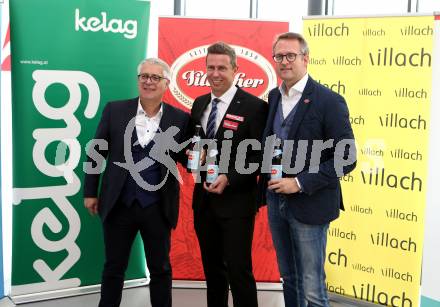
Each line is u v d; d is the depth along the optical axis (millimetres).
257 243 3902
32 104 3420
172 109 2971
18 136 3438
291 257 2824
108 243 2965
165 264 3000
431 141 3199
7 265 3918
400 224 3432
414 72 3275
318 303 2648
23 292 3562
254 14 4625
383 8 4285
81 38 3463
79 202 3617
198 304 3598
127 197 2885
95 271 3738
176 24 3729
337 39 3482
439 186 3189
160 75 2818
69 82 3471
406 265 3438
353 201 3570
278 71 2648
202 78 3756
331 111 2531
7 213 4000
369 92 3432
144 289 3818
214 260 3043
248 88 3771
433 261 3246
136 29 3590
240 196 2865
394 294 3496
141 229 2979
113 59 3551
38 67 3400
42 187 3514
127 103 2955
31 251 3551
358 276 3615
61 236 3602
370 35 3385
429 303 3281
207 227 2975
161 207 2932
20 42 3348
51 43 3404
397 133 3377
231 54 2838
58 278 3633
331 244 3686
